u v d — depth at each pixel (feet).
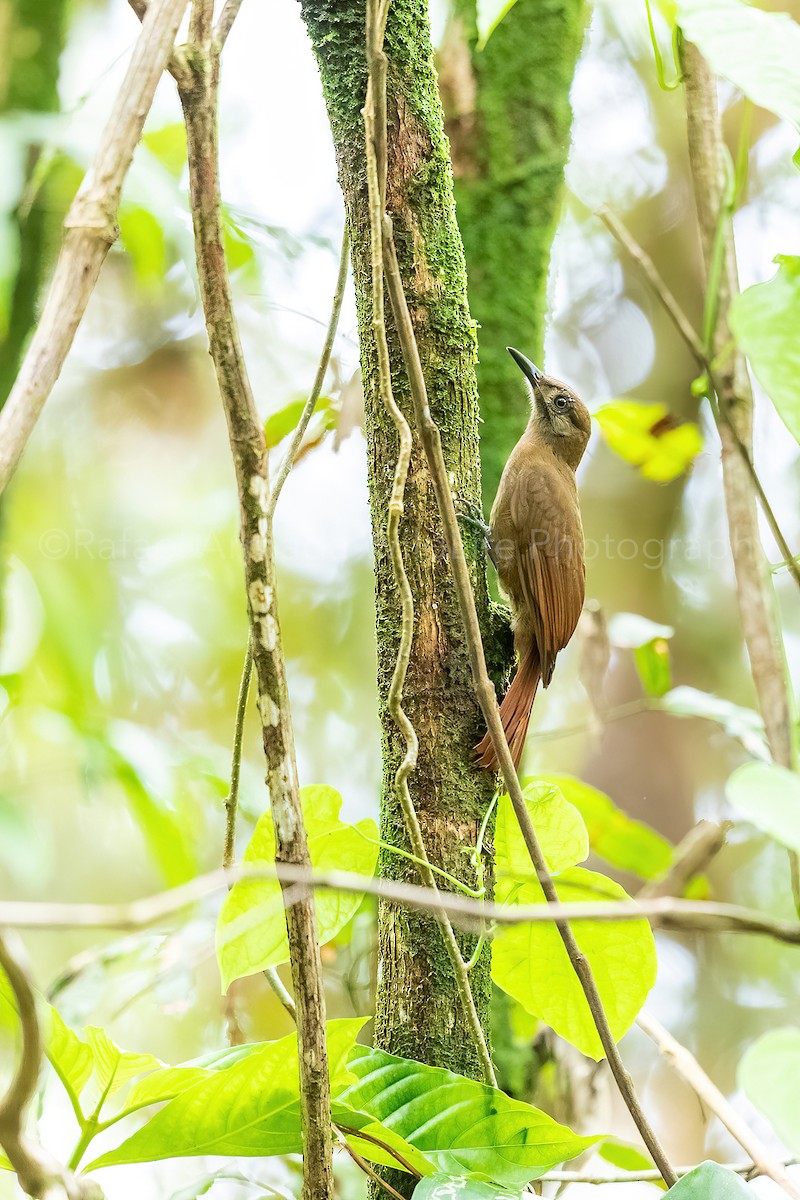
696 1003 41.24
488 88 23.80
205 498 38.27
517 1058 22.03
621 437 25.75
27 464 35.94
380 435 16.52
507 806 17.65
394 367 16.55
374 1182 15.52
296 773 12.50
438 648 16.16
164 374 38.50
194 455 38.60
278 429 22.94
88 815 35.73
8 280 19.13
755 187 44.42
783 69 10.52
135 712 35.78
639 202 48.75
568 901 17.30
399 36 16.66
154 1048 30.99
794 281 11.19
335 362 23.02
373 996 21.89
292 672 40.45
